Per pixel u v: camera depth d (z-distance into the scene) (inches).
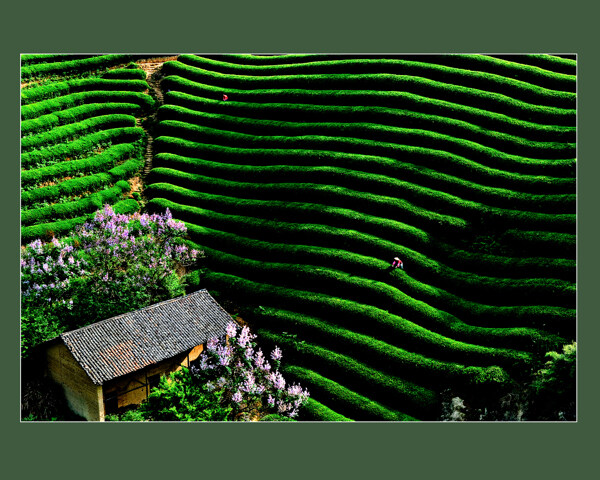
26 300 1664.6
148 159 2384.4
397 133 2145.7
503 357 1486.2
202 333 1599.4
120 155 2329.0
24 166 2143.2
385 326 1631.4
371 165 2066.9
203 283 1873.8
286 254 1879.9
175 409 1421.0
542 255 1723.7
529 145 2018.9
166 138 2405.3
